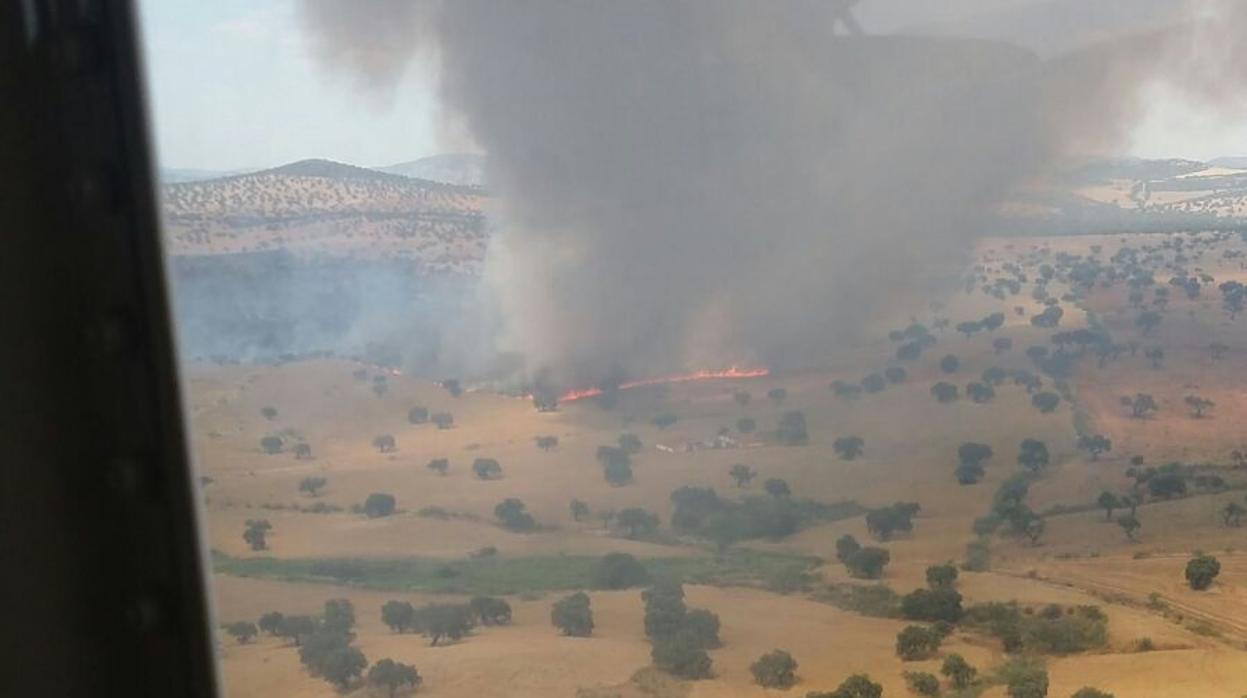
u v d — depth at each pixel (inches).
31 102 39.4
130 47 38.7
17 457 41.9
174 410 41.6
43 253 40.6
